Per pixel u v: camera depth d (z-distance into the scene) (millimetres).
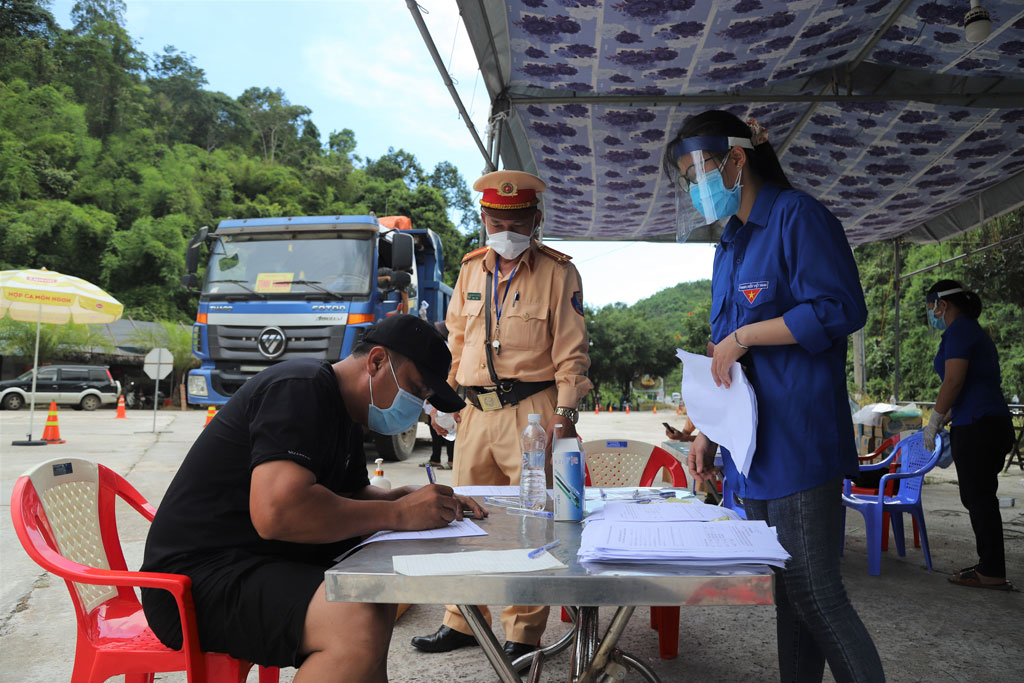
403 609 3604
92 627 1913
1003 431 4082
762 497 1938
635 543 1382
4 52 55125
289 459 1655
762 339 1898
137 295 42000
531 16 4230
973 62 4973
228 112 76750
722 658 3086
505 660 1631
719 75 5047
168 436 13172
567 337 2824
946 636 3312
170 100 72875
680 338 49281
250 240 9070
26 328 28188
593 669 1536
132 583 1639
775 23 4367
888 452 5199
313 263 8789
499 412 2857
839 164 6824
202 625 1687
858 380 12672
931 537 5480
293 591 1642
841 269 1884
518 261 2893
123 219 48844
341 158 79562
